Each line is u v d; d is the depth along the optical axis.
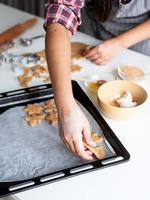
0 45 1.35
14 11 1.64
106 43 1.27
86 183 0.79
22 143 0.92
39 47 1.35
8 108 1.04
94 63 1.25
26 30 1.46
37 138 0.94
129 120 0.99
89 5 1.46
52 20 1.01
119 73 1.18
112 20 1.42
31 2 2.29
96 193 0.77
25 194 0.76
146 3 1.31
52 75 0.90
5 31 1.43
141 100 1.02
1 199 0.80
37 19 1.56
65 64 0.92
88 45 1.35
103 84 1.06
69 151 0.89
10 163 0.85
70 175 0.80
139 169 0.83
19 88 1.12
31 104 1.05
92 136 0.92
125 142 0.91
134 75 1.17
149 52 1.42
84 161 0.85
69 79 0.90
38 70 1.20
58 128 0.92
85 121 0.86
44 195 0.76
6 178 0.81
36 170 0.83
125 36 1.29
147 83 1.14
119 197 0.77
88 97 1.07
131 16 1.37
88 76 1.18
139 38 1.30
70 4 1.03
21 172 0.83
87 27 1.54
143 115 1.00
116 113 0.97
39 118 1.00
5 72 1.20
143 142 0.91
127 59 1.27
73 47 1.33
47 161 0.86
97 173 0.82
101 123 0.96
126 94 1.03
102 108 1.00
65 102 0.86
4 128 0.97
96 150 0.88
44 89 1.09
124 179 0.81
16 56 1.28
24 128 0.97
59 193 0.77
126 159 0.84
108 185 0.79
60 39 0.97
